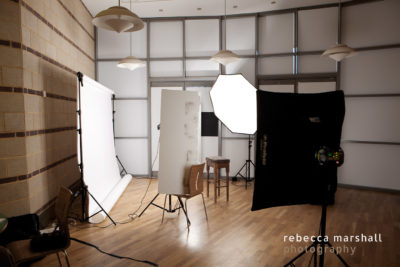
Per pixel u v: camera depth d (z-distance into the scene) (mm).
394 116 5090
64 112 4445
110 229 3434
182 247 2943
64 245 2086
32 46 3338
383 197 4855
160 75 6316
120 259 2688
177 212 4059
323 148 1890
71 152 4785
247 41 6020
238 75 3055
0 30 2926
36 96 3428
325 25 5535
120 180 5707
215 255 2768
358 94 5328
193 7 5645
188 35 6195
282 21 5816
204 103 6234
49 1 3855
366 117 5293
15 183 3055
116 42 6312
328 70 5566
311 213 4023
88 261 2646
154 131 6379
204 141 6258
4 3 2947
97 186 4367
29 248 2074
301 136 1890
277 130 1831
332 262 2639
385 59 5117
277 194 1865
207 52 6172
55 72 4066
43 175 3598
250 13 5953
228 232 3334
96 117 4629
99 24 3012
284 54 5801
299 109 1891
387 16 5074
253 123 2992
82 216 3635
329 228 3471
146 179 6242
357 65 5332
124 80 6363
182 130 3562
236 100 3049
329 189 1986
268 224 3598
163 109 3443
